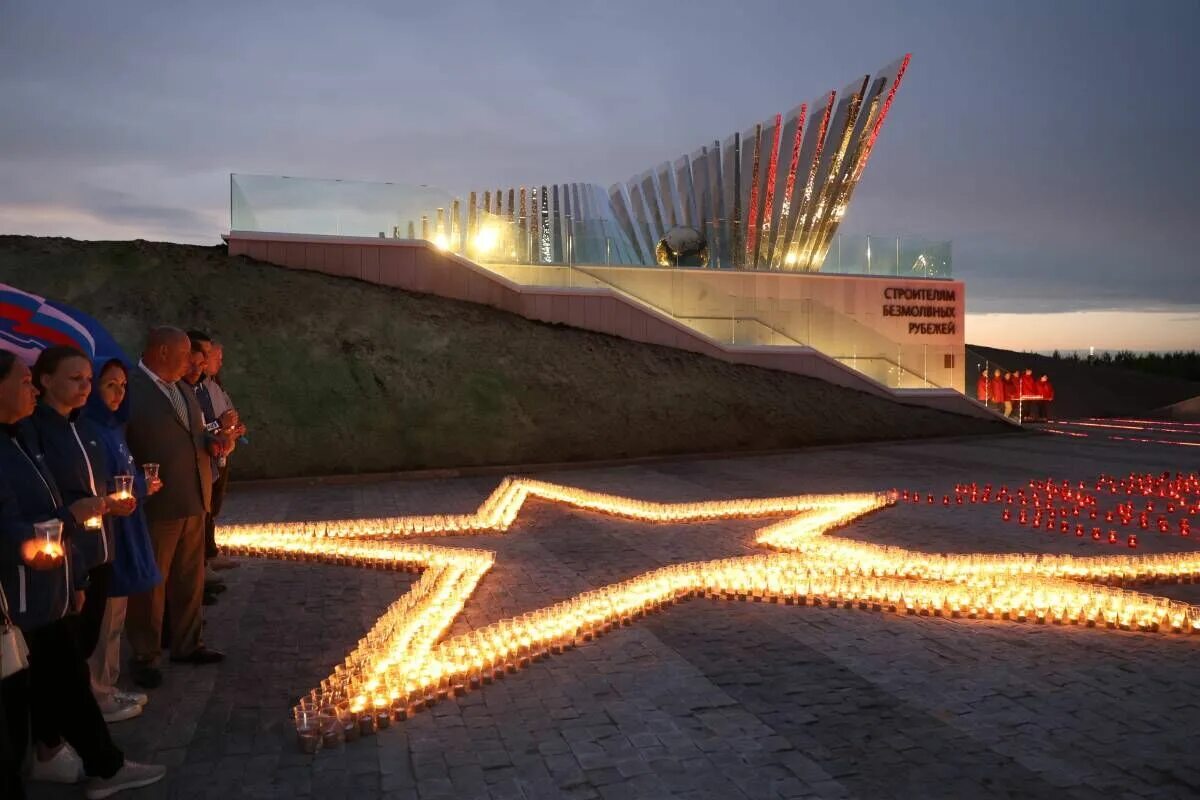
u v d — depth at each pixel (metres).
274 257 22.48
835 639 7.50
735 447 21.80
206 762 5.23
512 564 10.37
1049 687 6.35
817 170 30.92
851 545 10.57
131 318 19.48
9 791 3.96
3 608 4.10
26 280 19.81
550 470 19.11
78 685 4.62
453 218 24.50
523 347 22.53
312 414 18.69
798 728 5.70
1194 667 6.71
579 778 5.02
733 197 31.64
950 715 5.88
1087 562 9.43
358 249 23.06
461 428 19.62
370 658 6.27
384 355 20.69
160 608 6.49
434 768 5.15
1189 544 11.21
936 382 28.34
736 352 25.42
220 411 9.17
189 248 22.27
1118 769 5.09
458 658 6.65
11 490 4.35
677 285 26.42
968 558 9.71
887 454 21.83
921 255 30.66
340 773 5.09
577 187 35.84
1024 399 30.72
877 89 30.77
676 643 7.43
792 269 30.84
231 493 16.25
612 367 22.97
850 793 4.83
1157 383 43.84
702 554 10.85
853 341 27.42
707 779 5.00
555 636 7.25
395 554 10.28
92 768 4.68
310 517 13.65
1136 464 19.45
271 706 6.11
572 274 25.47
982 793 4.82
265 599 8.90
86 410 5.81
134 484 5.67
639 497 15.62
